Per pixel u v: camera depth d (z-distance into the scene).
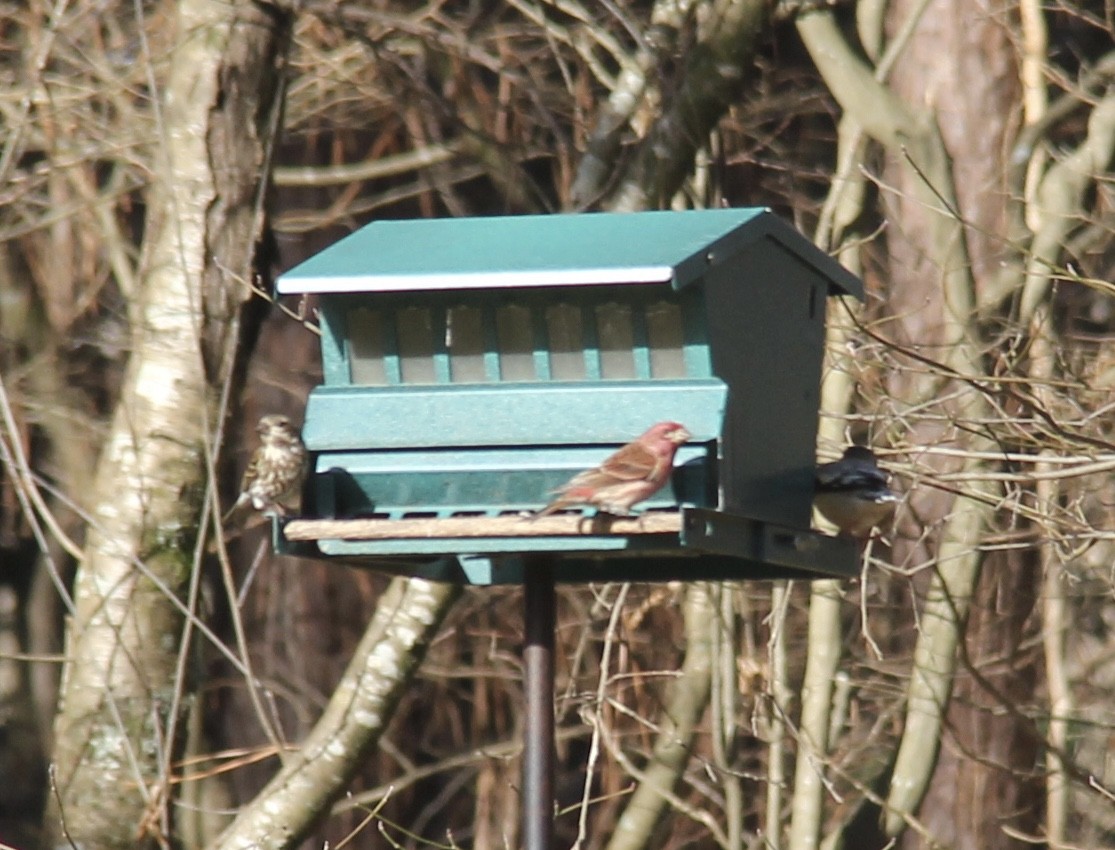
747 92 18.36
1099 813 15.83
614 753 14.05
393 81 17.02
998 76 15.49
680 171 13.98
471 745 20.08
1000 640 15.20
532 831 8.56
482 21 19.48
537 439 8.73
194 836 16.91
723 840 14.24
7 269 19.80
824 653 14.17
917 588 14.93
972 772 15.48
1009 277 14.27
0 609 23.94
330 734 12.40
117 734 11.80
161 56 12.97
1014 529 13.52
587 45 17.14
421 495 8.79
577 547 8.26
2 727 24.38
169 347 12.02
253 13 12.38
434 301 9.00
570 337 8.89
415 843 22.16
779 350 9.66
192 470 11.95
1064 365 13.02
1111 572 13.43
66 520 19.78
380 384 9.04
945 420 12.01
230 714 21.19
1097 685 15.73
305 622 21.33
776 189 17.78
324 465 8.88
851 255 14.74
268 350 21.19
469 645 20.45
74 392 19.14
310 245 23.17
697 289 8.72
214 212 12.18
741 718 15.63
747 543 8.88
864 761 17.28
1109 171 15.01
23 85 16.48
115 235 17.39
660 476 8.27
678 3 14.84
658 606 16.77
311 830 12.35
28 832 22.78
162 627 11.85
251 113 12.38
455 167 20.75
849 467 10.65
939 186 14.27
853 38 17.77
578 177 14.50
